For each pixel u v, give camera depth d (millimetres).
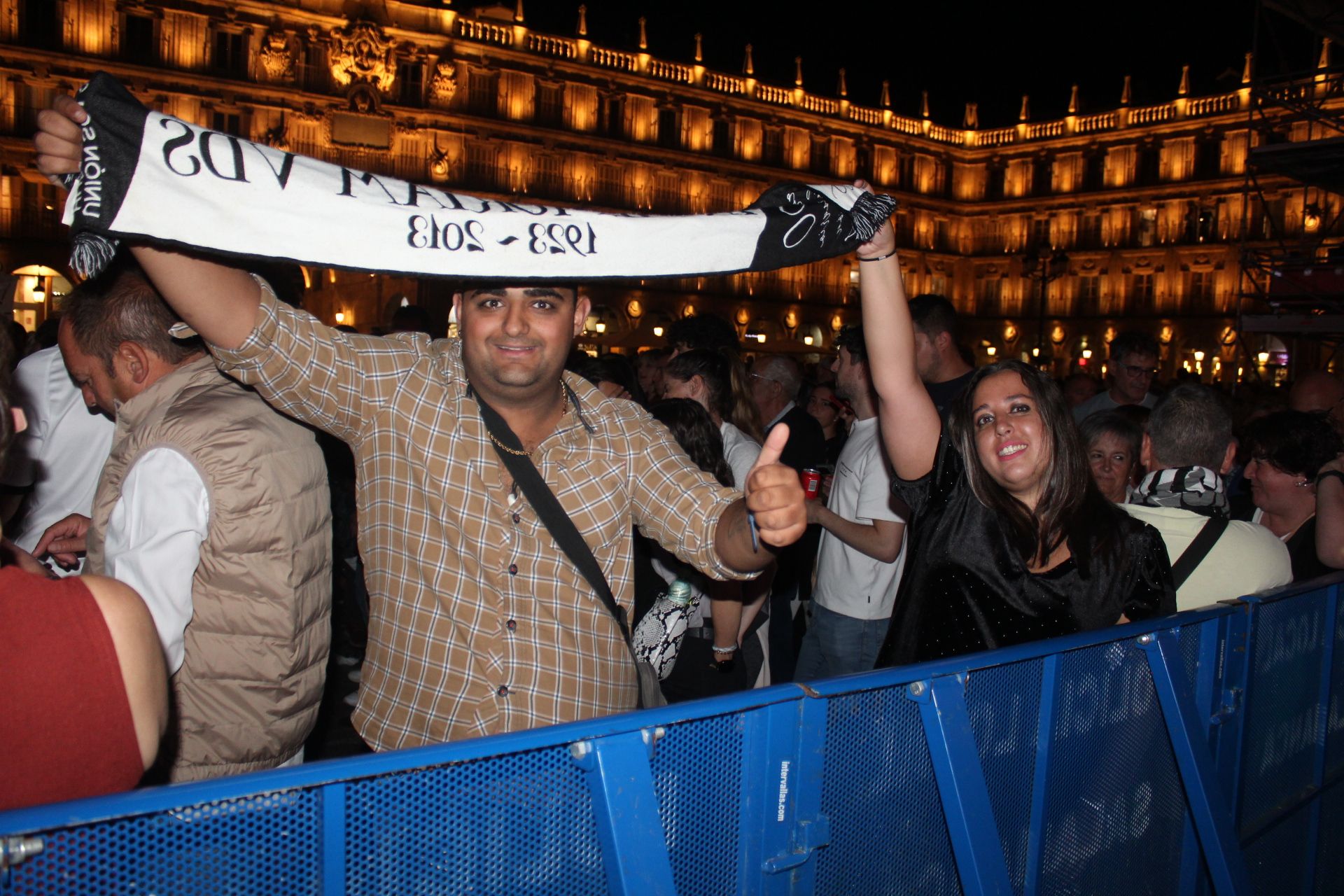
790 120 48375
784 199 2637
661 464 2473
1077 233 50844
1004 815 2295
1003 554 2818
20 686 1386
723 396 5102
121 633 1489
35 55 33438
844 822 1981
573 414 2455
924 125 52531
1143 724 2682
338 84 37688
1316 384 6164
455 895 1502
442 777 1486
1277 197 44469
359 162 38500
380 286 37688
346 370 2273
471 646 2279
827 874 1961
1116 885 2631
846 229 2646
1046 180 52000
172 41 35344
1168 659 2691
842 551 4852
